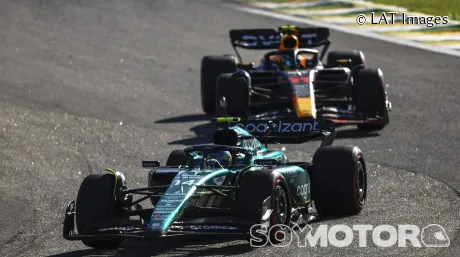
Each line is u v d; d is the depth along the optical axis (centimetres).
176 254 3147
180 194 3123
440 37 9219
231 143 3597
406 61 8412
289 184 3428
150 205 4103
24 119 6241
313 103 5562
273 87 6091
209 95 6556
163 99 7156
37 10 11281
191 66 8525
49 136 5741
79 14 11069
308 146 5422
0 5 11519
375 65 8300
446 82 7456
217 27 10319
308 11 10831
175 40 9719
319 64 6206
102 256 3228
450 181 4338
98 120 6288
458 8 9906
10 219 3909
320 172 3666
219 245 3247
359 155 3725
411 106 6600
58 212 4038
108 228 3173
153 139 5734
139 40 9719
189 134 5897
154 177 3534
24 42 9531
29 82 7688
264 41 6638
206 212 3316
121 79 7900
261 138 4078
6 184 4553
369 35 9562
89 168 4966
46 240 3550
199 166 3469
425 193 4091
